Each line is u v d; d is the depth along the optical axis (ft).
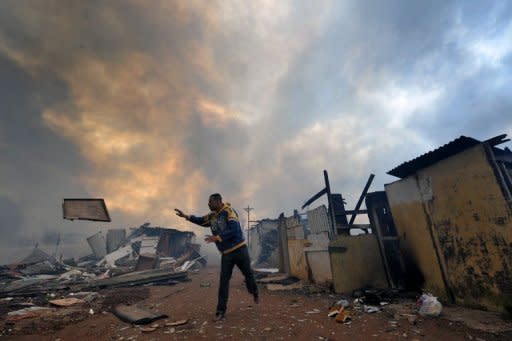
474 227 15.89
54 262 56.70
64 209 29.12
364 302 17.49
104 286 30.63
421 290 19.57
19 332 13.64
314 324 12.80
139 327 13.06
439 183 18.35
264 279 30.45
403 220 21.47
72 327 14.24
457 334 11.42
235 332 11.53
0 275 40.22
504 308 14.08
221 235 13.38
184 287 30.09
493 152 16.34
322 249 25.63
